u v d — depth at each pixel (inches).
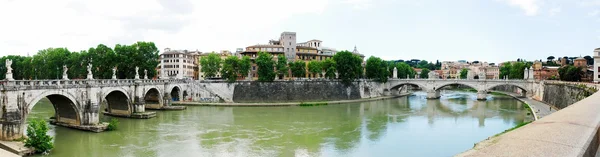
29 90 1907.0
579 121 751.7
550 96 4008.4
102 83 2534.5
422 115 3464.6
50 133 2258.9
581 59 6530.5
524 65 6486.2
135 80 3233.3
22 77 5787.4
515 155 512.1
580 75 5059.1
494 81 5167.3
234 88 4680.1
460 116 3385.8
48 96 2236.7
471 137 2373.3
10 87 1804.9
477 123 2955.2
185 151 1935.3
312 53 6643.7
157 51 4648.1
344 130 2593.5
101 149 1935.3
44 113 3075.8
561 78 5305.1
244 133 2442.2
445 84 5452.8
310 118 3208.7
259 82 4820.4
